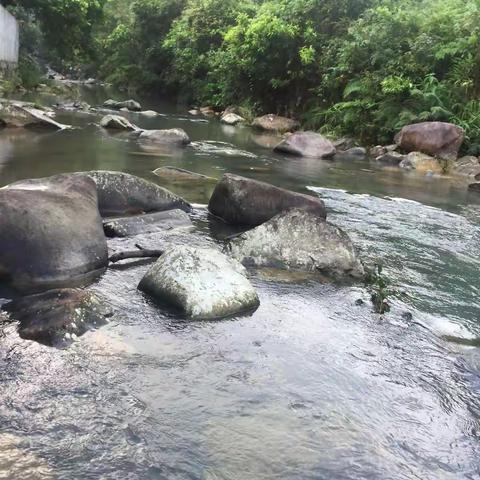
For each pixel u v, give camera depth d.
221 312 3.59
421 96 13.35
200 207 6.30
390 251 5.37
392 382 3.01
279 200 5.86
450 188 9.25
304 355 3.20
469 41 13.27
